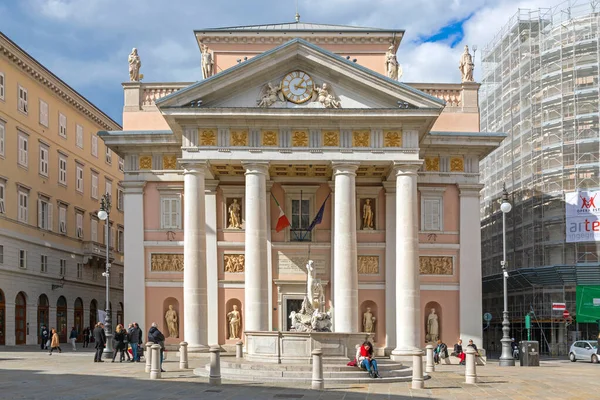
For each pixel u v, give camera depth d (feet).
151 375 100.94
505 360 144.05
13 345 187.62
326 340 106.11
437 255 156.76
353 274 135.44
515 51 213.25
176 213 157.07
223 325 154.71
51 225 213.05
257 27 174.81
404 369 112.37
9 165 189.67
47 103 214.69
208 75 157.89
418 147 139.44
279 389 89.86
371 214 158.30
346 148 138.31
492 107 235.61
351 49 166.30
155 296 155.43
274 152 138.21
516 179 211.00
